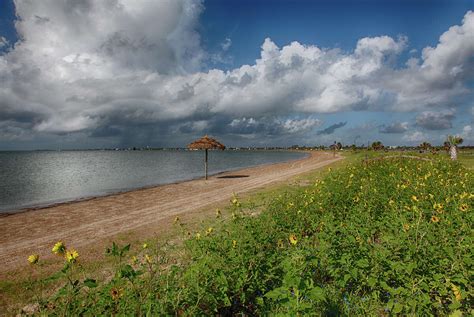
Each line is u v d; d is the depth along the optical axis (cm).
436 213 598
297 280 296
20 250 893
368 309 377
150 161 8381
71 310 307
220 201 1553
